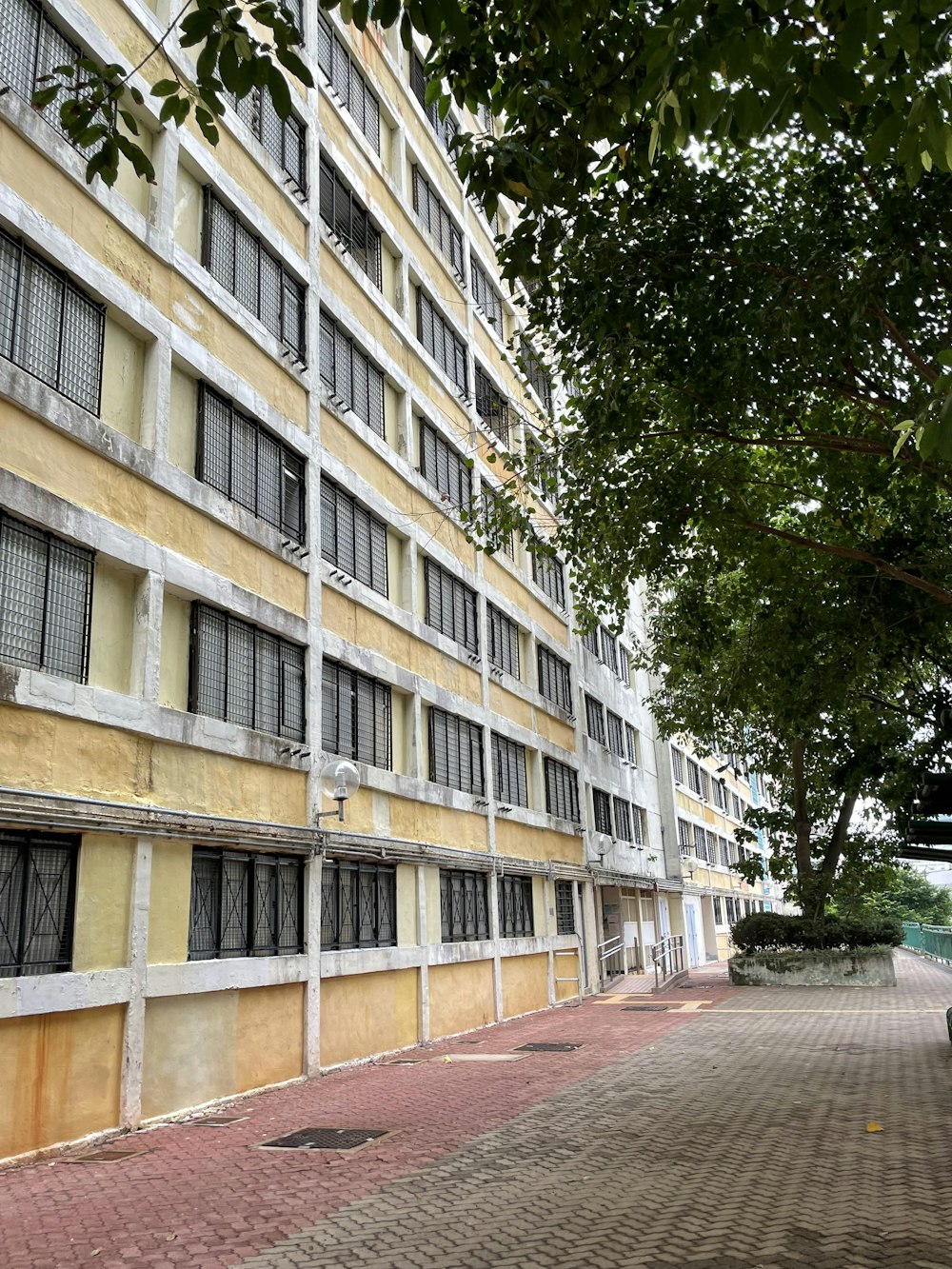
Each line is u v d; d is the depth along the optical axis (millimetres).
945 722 14594
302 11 17094
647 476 12477
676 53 4719
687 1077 12070
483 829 21406
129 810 10352
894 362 10711
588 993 26984
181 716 11477
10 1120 8641
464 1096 11461
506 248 7520
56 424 10102
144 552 11211
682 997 24094
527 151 6770
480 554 23375
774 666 15477
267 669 13750
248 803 12758
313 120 16953
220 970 11641
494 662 23906
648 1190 7027
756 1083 11336
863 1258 5477
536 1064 13945
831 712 17078
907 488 13219
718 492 12820
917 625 13680
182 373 12773
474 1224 6379
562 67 6812
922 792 11422
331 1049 14188
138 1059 10188
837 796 26594
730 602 15883
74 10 11070
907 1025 16281
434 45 6668
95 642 10672
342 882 15289
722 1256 5586
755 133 4773
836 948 26375
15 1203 7230
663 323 10750
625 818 34562
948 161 4555
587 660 32188
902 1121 8945
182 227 13203
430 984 17922
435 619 20328
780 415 12180
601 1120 9641
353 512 17109
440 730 20000
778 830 28016
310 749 14320
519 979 22578
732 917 53500
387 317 19344
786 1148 8109
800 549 14336
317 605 15047
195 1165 8383
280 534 14297
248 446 13961
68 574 10266
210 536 12703
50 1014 9234
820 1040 14938
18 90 10234
